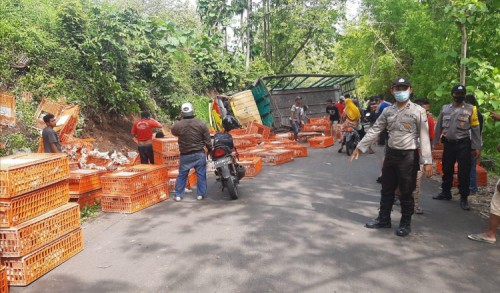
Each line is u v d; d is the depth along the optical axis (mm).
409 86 5727
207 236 5848
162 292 4188
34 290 4316
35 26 13453
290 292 4117
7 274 4387
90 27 14164
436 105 13117
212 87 24203
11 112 10125
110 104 14203
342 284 4262
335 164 11922
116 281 4473
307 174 10406
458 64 10336
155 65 17812
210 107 19438
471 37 10055
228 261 4926
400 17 23234
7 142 9805
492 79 8891
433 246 5297
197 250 5309
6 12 13047
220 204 7641
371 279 4367
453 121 6973
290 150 12758
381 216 6059
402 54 24609
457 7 9000
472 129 6965
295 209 7133
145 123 10086
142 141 10109
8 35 12008
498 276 4414
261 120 20500
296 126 18422
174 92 18672
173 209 7371
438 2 11336
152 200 7723
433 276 4426
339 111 18938
